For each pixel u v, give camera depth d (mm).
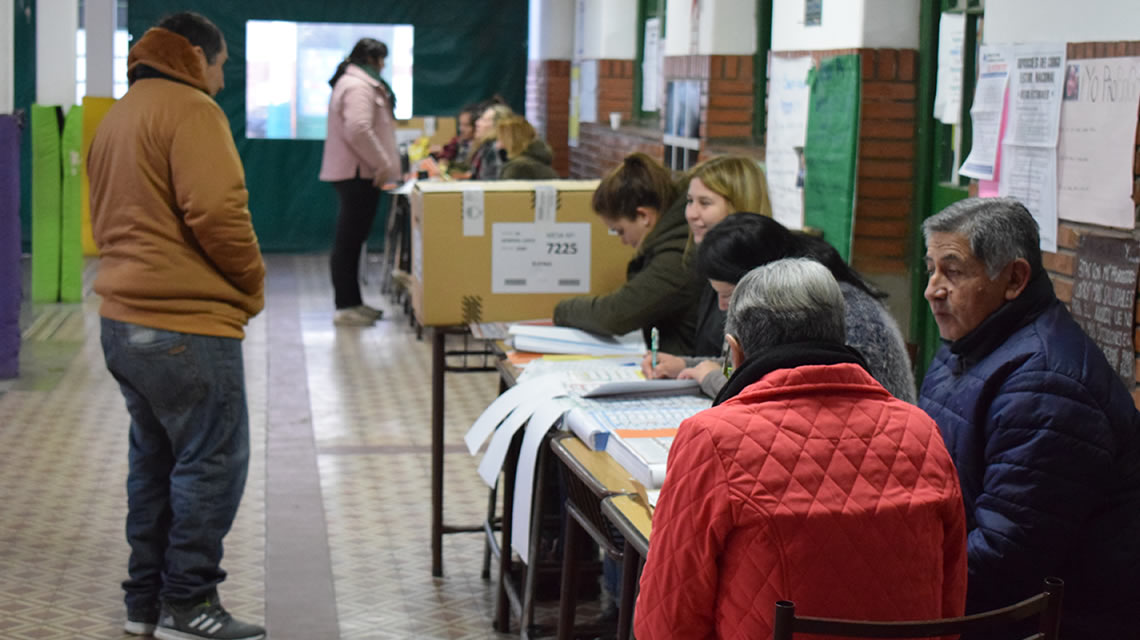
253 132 12117
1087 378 2236
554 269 4105
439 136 11320
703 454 1901
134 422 3662
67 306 9102
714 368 3107
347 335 8531
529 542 3248
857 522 1877
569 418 2967
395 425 6281
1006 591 2299
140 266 3443
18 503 4898
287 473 5430
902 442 1951
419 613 4016
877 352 2617
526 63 12578
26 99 11562
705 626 1949
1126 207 3328
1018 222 2314
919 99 5203
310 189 12305
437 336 4141
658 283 3617
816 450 1904
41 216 9125
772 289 2014
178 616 3637
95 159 3537
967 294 2348
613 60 10289
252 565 4359
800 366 1967
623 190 3703
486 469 3260
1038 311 2342
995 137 4012
